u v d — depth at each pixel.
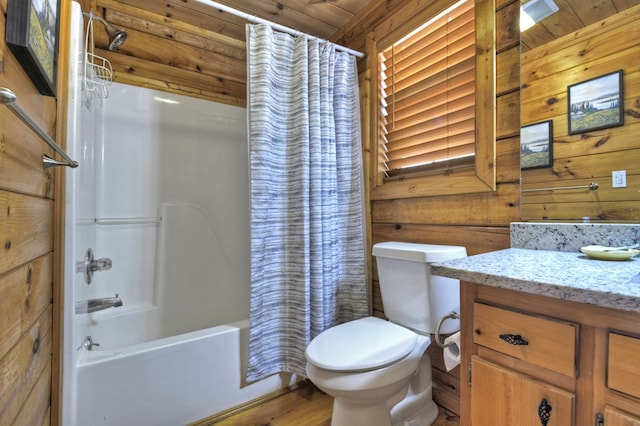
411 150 1.63
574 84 1.01
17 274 0.65
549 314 0.59
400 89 1.68
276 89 1.55
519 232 1.12
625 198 0.91
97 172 1.79
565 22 1.03
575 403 0.55
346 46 2.00
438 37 1.48
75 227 1.07
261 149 1.46
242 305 2.21
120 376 1.16
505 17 1.20
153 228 1.98
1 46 0.55
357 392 0.99
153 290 1.94
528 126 1.12
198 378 1.32
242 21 2.02
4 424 0.57
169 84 2.06
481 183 1.26
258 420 1.37
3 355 0.56
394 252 1.34
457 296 1.28
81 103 1.21
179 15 1.96
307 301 1.53
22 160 0.67
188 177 2.09
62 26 1.04
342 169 1.72
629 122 0.90
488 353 0.69
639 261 0.79
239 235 2.24
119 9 1.85
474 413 0.71
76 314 1.11
